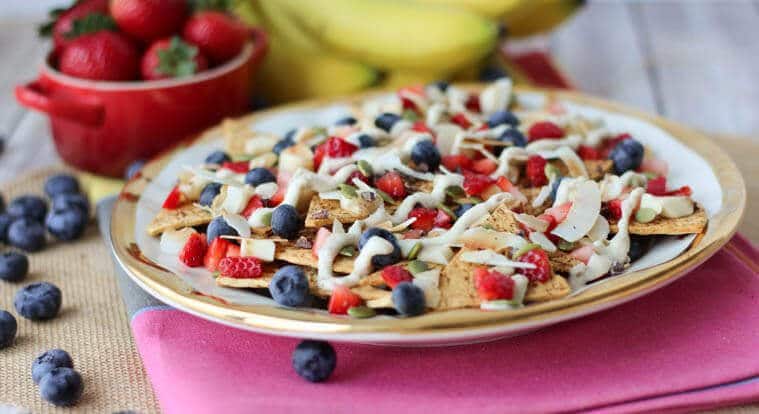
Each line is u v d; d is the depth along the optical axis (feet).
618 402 1.92
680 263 1.97
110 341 2.17
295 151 2.28
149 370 2.03
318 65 2.98
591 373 1.97
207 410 1.92
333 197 2.13
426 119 2.42
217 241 2.09
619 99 3.22
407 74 2.95
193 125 2.62
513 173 2.25
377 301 1.95
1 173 2.86
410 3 2.93
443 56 2.83
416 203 2.14
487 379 1.97
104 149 2.62
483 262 1.99
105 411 2.02
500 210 2.09
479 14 2.94
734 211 2.10
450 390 1.95
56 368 2.05
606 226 2.10
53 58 2.70
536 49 3.46
